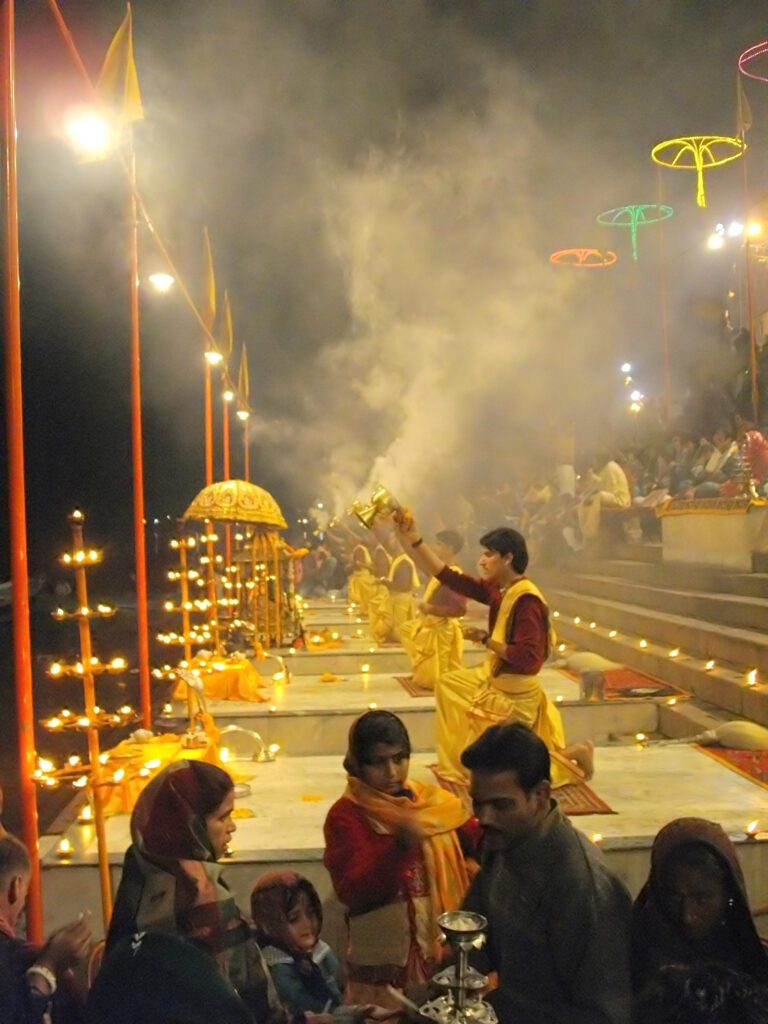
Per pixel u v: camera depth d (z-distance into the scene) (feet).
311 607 61.31
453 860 11.71
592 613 43.19
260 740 22.89
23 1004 8.43
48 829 17.24
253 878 15.83
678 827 8.62
